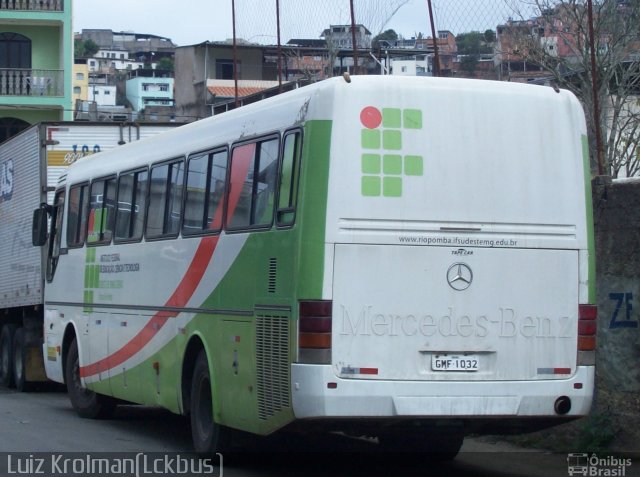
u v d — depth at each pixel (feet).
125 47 428.15
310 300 26.37
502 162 27.94
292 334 26.81
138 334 38.88
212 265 32.58
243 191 30.96
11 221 62.90
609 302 34.24
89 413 45.91
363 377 26.40
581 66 63.00
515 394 27.53
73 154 58.03
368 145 26.89
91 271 44.50
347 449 37.09
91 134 58.34
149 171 39.01
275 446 34.96
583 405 28.22
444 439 33.17
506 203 27.86
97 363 43.39
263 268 28.91
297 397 26.53
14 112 132.57
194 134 35.45
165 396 36.24
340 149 26.71
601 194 34.78
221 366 31.60
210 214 33.30
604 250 34.53
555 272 28.22
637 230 33.63
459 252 27.32
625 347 33.68
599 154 37.37
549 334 28.02
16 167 62.54
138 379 38.99
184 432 41.47
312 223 26.58
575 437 34.53
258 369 28.94
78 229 46.78
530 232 28.02
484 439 38.14
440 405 26.84
